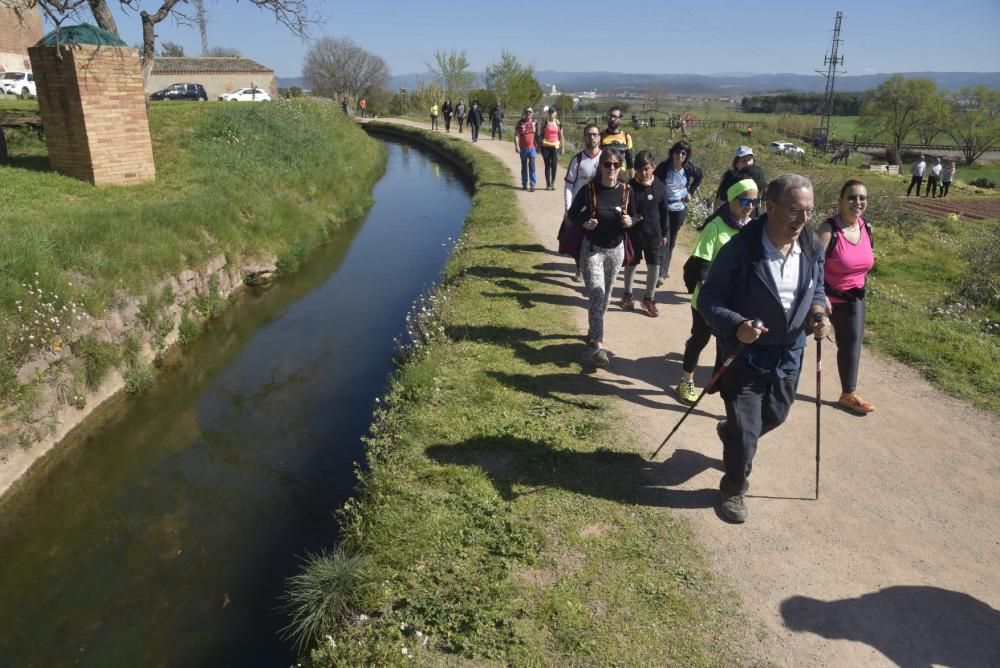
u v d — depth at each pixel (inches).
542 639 129.3
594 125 321.1
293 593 158.6
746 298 145.6
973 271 435.5
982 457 189.9
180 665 154.3
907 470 183.5
